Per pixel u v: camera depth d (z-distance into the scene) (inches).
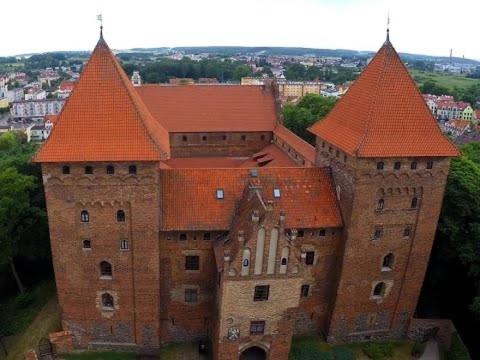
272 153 2349.9
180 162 2343.8
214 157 2502.5
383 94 1507.1
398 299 1726.1
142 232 1491.1
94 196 1435.8
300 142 2161.7
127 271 1541.6
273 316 1523.1
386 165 1499.8
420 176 1541.6
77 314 1595.7
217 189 1615.4
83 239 1488.7
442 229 1891.0
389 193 1547.7
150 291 1573.6
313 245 1626.5
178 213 1551.4
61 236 1478.8
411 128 1512.1
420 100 1535.4
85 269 1528.1
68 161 1358.3
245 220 1476.4
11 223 2027.6
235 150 2539.4
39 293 2187.5
